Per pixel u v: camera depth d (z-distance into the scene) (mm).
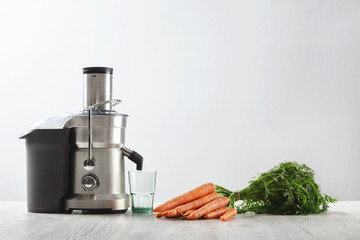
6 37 5039
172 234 1639
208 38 4910
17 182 5066
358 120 4859
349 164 4871
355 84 4848
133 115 4973
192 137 4934
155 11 4949
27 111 5035
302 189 2215
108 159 2221
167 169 4949
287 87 4879
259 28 4883
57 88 5020
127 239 1546
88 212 2223
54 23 5016
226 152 4906
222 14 4906
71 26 5000
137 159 2260
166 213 2045
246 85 4898
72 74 5008
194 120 4934
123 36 4973
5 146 5059
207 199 2131
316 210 2223
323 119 4871
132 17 4965
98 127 2199
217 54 4906
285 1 4871
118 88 4980
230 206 2232
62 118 2236
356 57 4844
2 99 5047
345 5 4844
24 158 5059
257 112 4883
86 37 4988
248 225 1858
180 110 4941
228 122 4902
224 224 1887
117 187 2238
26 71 5035
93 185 2195
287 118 4879
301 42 4871
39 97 5031
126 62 4973
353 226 1829
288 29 4875
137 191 2209
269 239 1550
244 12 4887
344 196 4859
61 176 2219
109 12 4980
